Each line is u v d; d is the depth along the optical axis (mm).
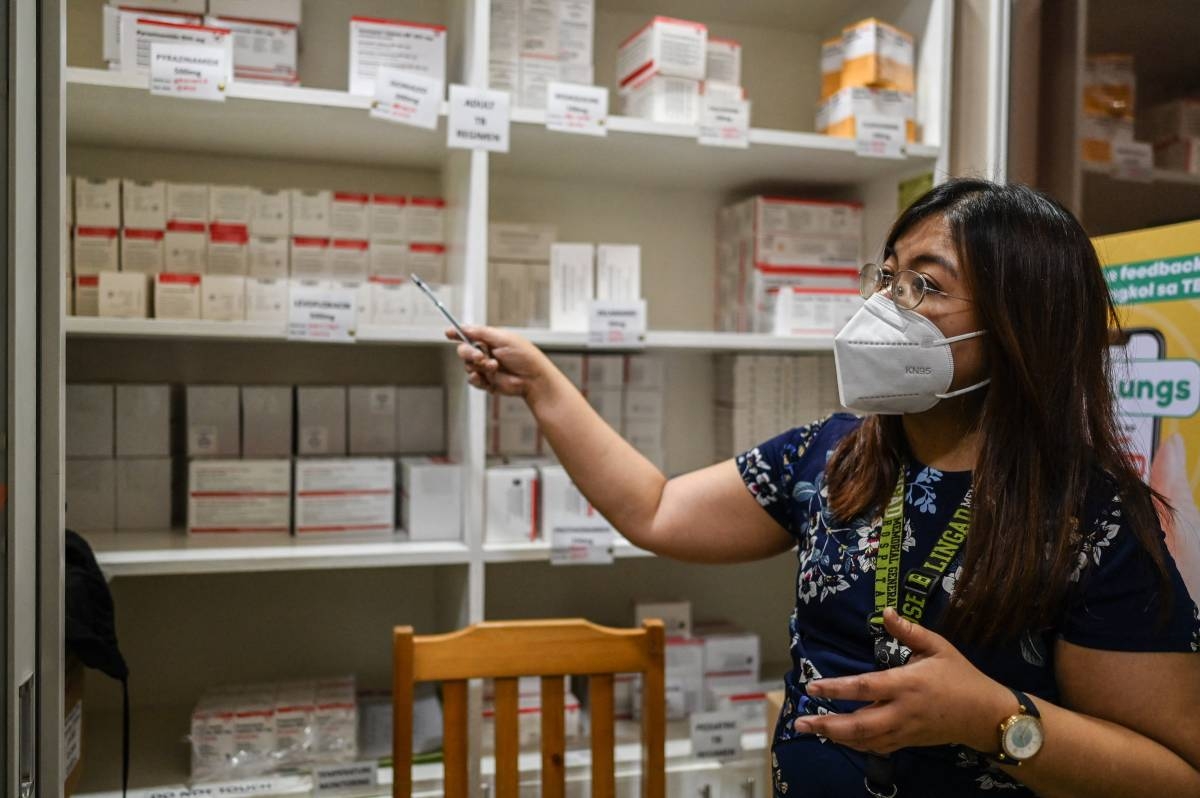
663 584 2338
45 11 1148
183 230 1780
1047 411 920
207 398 1870
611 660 1570
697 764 1860
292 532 1851
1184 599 881
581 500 1844
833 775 999
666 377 2311
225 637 2049
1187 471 1358
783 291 2002
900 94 2018
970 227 961
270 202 1829
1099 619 872
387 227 1904
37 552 1156
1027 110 1874
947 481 993
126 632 1993
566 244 1930
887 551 994
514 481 1812
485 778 1789
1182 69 1894
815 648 1052
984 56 1949
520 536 1815
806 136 1912
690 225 2342
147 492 1855
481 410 1765
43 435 1159
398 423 2008
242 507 1822
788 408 2203
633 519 1315
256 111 1673
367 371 2133
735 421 2166
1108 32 1812
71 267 1724
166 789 1648
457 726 1508
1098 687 872
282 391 1913
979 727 807
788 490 1217
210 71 1583
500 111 1719
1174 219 1862
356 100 1657
